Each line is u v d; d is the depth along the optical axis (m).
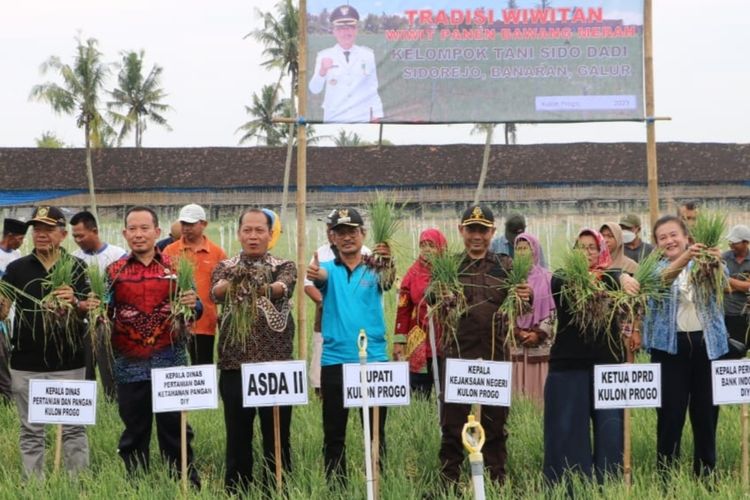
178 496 8.23
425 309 10.66
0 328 12.91
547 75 12.66
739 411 11.34
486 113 12.64
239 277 8.63
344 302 8.97
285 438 9.12
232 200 74.12
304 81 12.43
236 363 8.85
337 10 12.41
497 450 9.01
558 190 73.50
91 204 74.62
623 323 8.69
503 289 8.99
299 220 12.37
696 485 8.73
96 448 10.30
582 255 8.67
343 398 8.74
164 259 9.23
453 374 8.61
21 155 77.19
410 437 10.38
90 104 67.06
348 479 8.68
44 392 8.70
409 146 77.25
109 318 9.13
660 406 8.73
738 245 12.45
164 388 8.49
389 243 9.09
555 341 8.88
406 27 12.52
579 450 8.71
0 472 9.56
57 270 8.97
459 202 73.81
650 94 12.72
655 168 12.78
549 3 12.64
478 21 12.60
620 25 12.68
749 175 74.62
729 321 12.24
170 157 76.69
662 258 9.29
